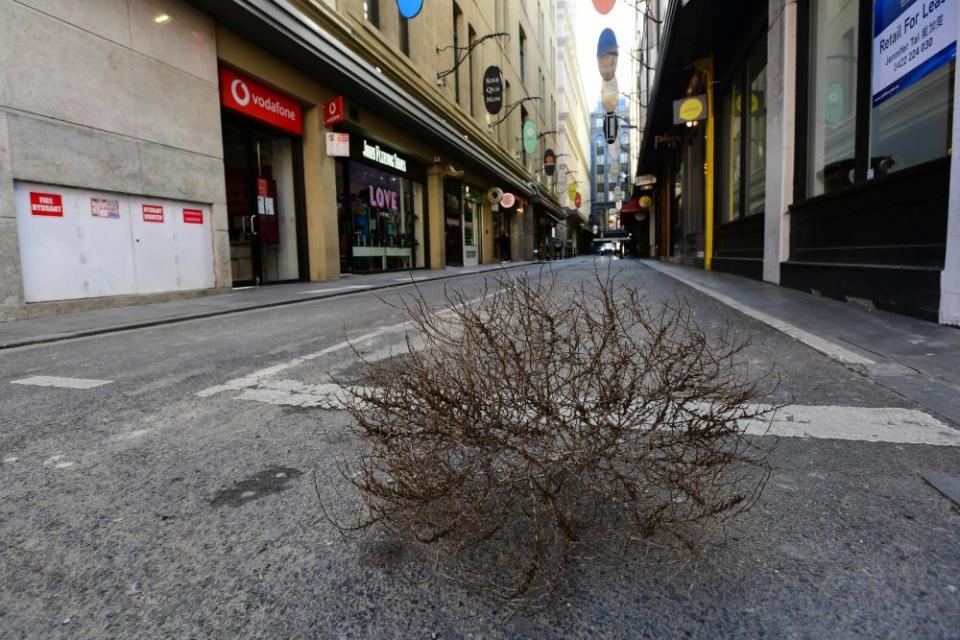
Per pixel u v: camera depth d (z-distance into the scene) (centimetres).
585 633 119
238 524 172
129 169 797
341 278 1432
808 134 762
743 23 1095
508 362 127
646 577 137
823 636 117
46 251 697
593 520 142
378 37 1458
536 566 124
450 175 2153
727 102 1277
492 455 125
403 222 1914
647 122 2019
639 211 4169
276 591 138
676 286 888
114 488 200
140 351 467
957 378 304
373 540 160
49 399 320
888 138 543
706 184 1464
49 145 688
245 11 935
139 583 143
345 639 120
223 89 1016
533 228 3878
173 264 880
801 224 768
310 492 193
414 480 133
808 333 435
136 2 805
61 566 152
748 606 126
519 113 3403
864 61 580
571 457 122
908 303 486
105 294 771
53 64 692
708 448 138
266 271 1233
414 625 124
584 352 131
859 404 267
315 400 304
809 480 189
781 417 251
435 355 138
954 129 420
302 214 1309
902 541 151
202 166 929
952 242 428
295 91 1201
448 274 1642
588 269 1554
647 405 130
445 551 140
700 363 144
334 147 1306
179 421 274
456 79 2228
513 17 3219
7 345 486
